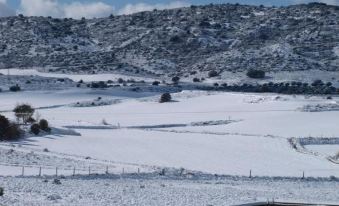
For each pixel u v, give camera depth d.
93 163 74.44
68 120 139.12
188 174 70.00
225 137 111.00
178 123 140.50
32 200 43.41
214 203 48.38
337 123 133.88
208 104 170.25
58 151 85.69
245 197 53.59
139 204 45.81
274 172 78.00
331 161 89.75
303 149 100.75
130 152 89.50
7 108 168.12
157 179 64.88
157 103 176.12
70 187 51.94
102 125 127.38
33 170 64.44
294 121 136.50
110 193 50.22
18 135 94.75
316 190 63.91
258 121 137.50
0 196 43.44
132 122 143.38
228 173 75.06
